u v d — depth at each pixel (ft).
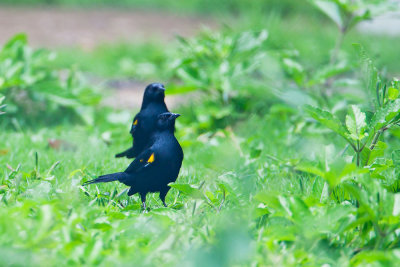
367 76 24.32
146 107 32.91
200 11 123.13
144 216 21.21
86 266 16.69
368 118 24.49
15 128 43.32
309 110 22.68
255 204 21.91
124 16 115.85
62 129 43.01
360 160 23.53
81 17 111.55
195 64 48.16
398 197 18.76
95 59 75.61
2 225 18.11
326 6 43.98
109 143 39.83
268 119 42.91
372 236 19.69
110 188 27.61
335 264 17.67
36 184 23.93
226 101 45.29
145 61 73.51
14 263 15.99
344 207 18.70
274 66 46.21
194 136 42.37
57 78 48.65
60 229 18.75
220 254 16.10
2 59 45.42
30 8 118.83
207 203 22.91
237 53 48.14
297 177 29.53
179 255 17.66
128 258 17.10
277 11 105.70
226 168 27.61
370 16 42.52
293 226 18.69
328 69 41.39
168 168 25.26
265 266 16.81
